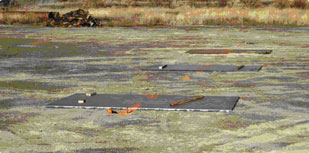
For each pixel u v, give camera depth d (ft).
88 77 44.98
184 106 30.81
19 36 95.61
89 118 28.63
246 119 27.71
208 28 114.42
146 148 22.58
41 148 22.99
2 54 65.21
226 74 45.32
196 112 29.48
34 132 25.86
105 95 35.35
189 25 127.34
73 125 27.12
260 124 26.58
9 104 33.40
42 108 31.81
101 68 50.78
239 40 82.53
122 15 159.02
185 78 43.32
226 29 110.42
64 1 229.25
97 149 22.61
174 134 24.84
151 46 73.67
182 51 66.39
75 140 24.18
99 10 173.58
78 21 128.47
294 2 179.11
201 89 37.81
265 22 128.77
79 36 94.73
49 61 57.31
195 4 206.80
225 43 77.51
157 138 24.17
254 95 35.01
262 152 21.62
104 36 94.12
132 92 36.96
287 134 24.57
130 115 29.04
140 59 58.13
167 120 27.71
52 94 36.94
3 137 24.98
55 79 44.24
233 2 203.41
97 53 65.00
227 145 22.79
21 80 43.86
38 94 37.01
